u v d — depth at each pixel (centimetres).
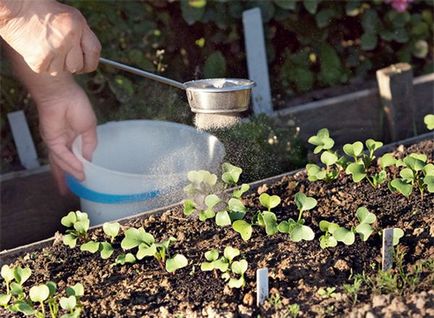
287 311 172
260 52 249
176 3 261
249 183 206
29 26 193
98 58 199
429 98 249
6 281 180
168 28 261
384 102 245
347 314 170
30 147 242
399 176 202
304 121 245
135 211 212
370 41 261
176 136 223
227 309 174
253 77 249
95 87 257
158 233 193
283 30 264
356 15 265
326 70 263
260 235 190
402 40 262
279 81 263
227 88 185
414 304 170
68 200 234
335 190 200
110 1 253
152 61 259
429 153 209
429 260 180
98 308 177
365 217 185
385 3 265
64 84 215
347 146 202
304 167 230
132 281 183
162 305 177
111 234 191
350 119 247
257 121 234
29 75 213
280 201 197
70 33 193
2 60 246
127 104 251
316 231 190
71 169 216
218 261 180
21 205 233
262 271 173
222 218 189
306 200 190
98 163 226
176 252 188
